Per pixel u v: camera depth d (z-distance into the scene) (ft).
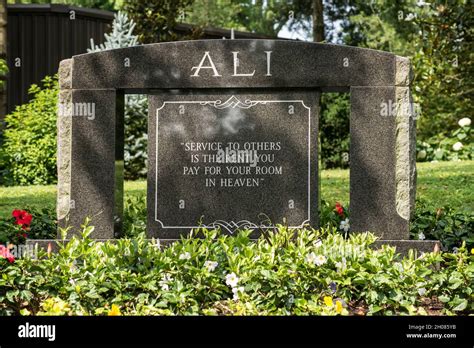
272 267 17.71
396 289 16.93
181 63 22.13
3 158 46.83
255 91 22.08
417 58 52.70
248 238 20.20
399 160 21.72
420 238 22.53
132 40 49.39
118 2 103.60
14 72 59.31
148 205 22.34
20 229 24.35
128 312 17.08
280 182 22.00
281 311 16.88
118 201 23.06
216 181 22.16
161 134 22.33
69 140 22.67
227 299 18.04
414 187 22.13
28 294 16.98
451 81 52.54
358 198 21.86
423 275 17.16
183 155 22.25
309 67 21.80
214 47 22.04
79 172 22.57
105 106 22.44
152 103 22.39
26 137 48.01
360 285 17.71
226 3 111.96
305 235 19.94
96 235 22.50
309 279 17.33
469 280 17.13
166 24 53.36
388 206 21.76
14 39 59.21
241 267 17.89
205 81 22.07
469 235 23.54
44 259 19.61
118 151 22.99
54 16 59.36
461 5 49.96
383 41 86.79
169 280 17.47
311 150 21.93
